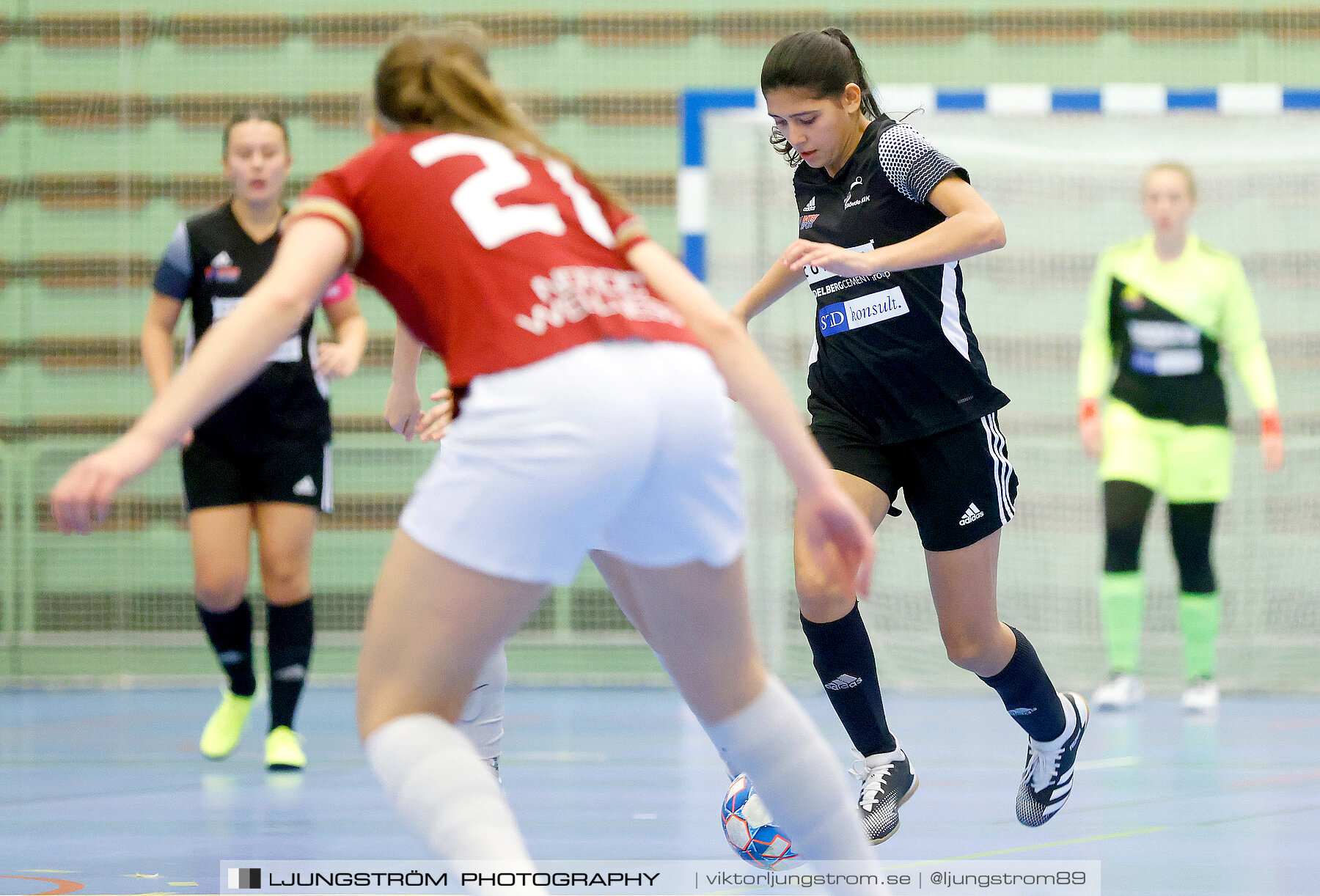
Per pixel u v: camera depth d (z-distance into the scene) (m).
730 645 6.06
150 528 26.17
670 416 5.44
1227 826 11.08
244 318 5.27
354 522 26.02
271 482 15.18
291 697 15.38
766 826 8.76
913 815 11.80
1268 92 24.00
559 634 26.05
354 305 15.79
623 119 26.33
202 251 15.37
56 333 26.20
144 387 26.19
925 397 9.85
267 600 15.48
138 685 26.08
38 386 26.14
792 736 6.16
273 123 15.41
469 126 6.03
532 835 10.80
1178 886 8.72
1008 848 10.13
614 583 7.54
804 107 9.82
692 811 12.05
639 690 25.16
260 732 19.42
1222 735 17.98
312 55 26.44
